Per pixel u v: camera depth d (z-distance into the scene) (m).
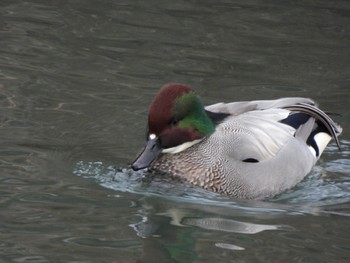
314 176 12.79
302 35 18.36
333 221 11.06
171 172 12.26
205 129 12.35
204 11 19.59
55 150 12.55
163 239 10.23
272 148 12.32
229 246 10.10
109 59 16.39
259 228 10.75
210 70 16.20
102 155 12.53
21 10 18.89
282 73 16.27
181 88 12.13
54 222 10.38
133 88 15.05
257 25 18.83
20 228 10.13
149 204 11.34
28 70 15.52
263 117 12.62
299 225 10.88
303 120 13.00
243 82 15.70
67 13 18.89
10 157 12.20
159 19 18.88
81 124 13.48
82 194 11.31
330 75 16.28
